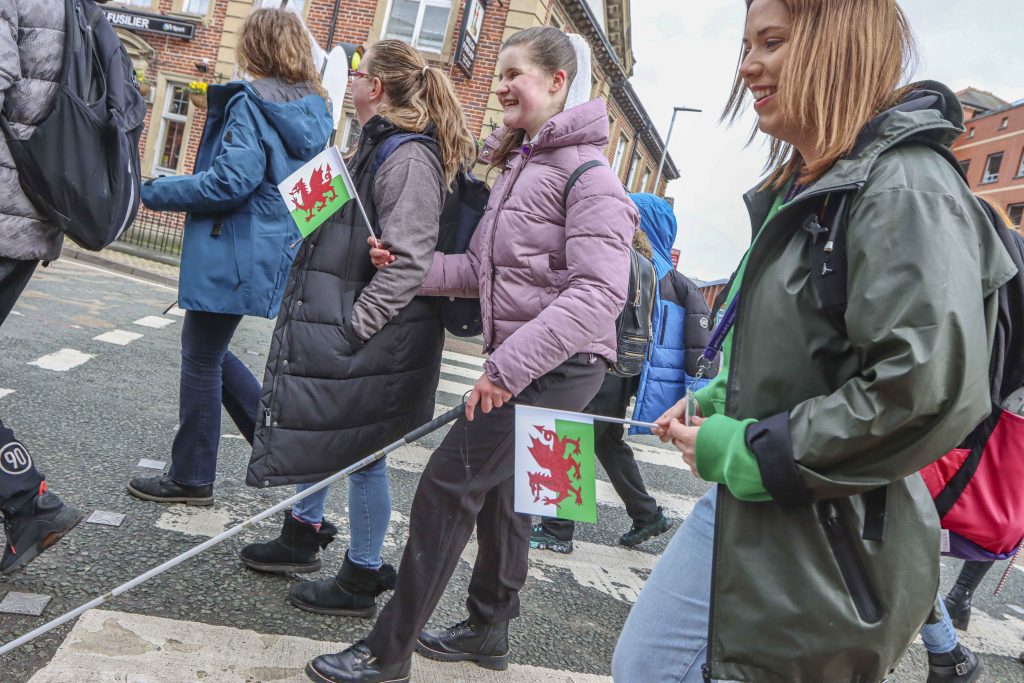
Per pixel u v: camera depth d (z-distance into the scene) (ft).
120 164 7.41
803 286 4.14
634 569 12.27
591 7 66.90
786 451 3.91
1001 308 4.72
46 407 13.62
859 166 4.01
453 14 52.85
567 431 5.90
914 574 4.10
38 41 6.94
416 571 6.82
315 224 7.50
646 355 11.93
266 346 26.45
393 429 8.11
